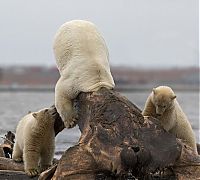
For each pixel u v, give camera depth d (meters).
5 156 19.16
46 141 16.02
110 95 14.83
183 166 14.03
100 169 13.62
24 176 15.72
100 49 15.86
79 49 15.65
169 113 16.05
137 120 14.20
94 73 15.35
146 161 13.49
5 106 63.72
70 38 15.85
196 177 13.99
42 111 15.96
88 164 13.62
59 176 13.52
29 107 61.25
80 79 15.31
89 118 14.68
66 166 13.61
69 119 15.59
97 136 13.83
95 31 16.17
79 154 13.73
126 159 13.34
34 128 15.81
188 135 16.52
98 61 15.55
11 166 16.66
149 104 16.44
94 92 15.04
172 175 13.94
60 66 16.03
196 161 14.12
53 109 16.16
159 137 13.98
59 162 13.73
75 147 13.87
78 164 13.62
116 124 14.05
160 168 13.65
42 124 15.82
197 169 14.06
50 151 16.27
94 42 15.88
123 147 13.52
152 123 14.23
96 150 13.62
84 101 15.15
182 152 14.07
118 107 14.45
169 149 13.80
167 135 14.09
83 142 13.96
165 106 15.78
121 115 14.23
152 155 13.55
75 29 16.00
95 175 13.62
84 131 14.31
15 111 53.19
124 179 13.62
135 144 13.63
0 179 15.67
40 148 15.95
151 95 16.34
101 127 13.99
